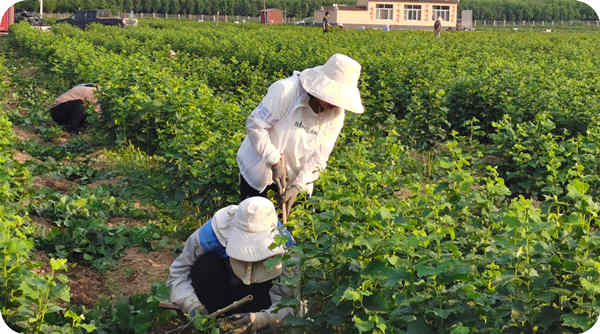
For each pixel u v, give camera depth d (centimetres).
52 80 1755
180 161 739
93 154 1030
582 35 3562
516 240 379
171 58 1739
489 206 486
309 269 414
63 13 8644
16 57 2541
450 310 342
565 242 392
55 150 1002
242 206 439
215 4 12375
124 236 649
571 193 396
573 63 1538
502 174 867
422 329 349
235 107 898
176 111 917
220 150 708
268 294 470
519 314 351
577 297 352
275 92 521
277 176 530
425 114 1018
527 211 388
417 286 372
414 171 868
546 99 1023
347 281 394
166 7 11562
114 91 1027
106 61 1359
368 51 1966
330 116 532
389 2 7688
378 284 394
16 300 394
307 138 532
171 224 714
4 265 389
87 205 703
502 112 1099
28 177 696
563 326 362
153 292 470
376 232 412
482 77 1157
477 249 471
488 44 2614
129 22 4294
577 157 689
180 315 495
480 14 10575
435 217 459
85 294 538
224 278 470
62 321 443
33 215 664
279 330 453
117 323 461
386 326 349
